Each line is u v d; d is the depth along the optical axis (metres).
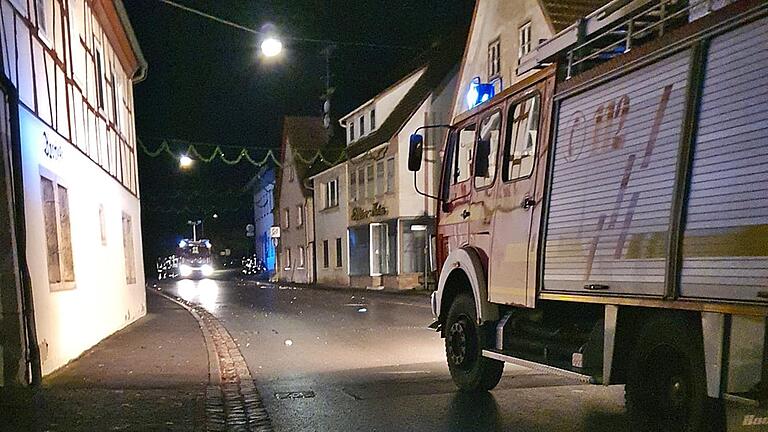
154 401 7.28
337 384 8.57
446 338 8.37
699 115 4.55
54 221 9.56
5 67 7.75
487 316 7.44
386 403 7.39
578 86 5.93
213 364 9.76
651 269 4.90
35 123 8.74
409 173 29.69
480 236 7.76
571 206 5.96
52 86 9.89
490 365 7.67
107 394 7.61
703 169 4.49
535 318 6.97
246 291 32.78
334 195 37.91
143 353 10.81
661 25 5.11
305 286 37.47
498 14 22.33
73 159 10.91
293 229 45.09
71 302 10.17
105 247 13.34
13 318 7.42
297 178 43.59
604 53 6.10
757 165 4.07
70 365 9.61
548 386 8.18
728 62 4.34
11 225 7.46
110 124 14.82
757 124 4.09
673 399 4.95
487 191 7.62
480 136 8.02
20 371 7.43
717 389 4.32
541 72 6.65
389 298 25.00
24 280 7.57
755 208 4.05
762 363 4.02
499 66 22.33
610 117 5.50
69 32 11.13
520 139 7.05
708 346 4.40
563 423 6.42
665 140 4.83
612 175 5.41
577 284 5.81
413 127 29.55
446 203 8.88
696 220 4.52
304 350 11.84
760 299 3.98
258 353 11.52
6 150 7.50
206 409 6.99
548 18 19.36
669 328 4.87
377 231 32.44
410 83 32.59
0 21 7.65
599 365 5.75
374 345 12.38
